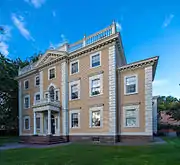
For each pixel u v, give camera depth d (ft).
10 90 116.98
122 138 65.82
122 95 68.59
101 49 73.26
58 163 29.32
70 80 82.17
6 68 110.22
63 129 78.84
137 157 32.55
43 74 94.38
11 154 40.63
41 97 92.99
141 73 65.72
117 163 27.84
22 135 104.73
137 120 63.87
